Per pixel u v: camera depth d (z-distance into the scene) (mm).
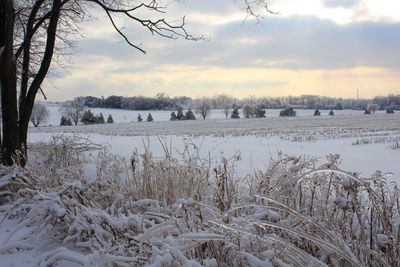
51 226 3027
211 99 150125
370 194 2729
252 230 2551
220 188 3715
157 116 107875
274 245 2203
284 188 3342
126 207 3666
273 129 40219
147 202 3643
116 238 2740
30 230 3090
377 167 11203
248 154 14734
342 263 2328
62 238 3104
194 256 2412
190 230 2420
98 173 4613
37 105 79188
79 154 9336
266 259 2121
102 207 3984
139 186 4332
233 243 2314
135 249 2490
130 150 15266
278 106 158375
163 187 4227
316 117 83000
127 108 132125
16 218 3826
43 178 4387
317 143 22297
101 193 4059
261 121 67500
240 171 8906
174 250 1975
